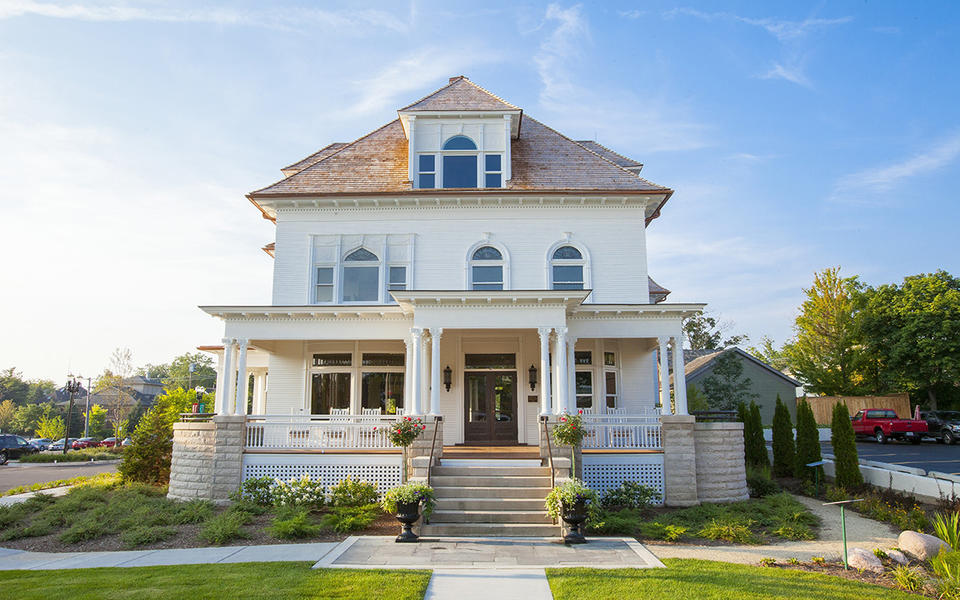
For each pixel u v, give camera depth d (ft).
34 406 265.54
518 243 67.15
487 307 54.54
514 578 30.14
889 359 126.21
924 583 29.89
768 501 52.34
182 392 140.87
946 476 50.57
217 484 54.34
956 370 119.55
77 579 30.19
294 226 68.03
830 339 131.64
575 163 71.61
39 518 50.03
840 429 57.88
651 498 52.37
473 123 70.44
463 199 66.95
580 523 40.88
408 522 39.22
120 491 58.23
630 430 56.24
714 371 101.86
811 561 34.73
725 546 39.11
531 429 64.64
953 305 120.57
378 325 59.36
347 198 66.69
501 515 42.24
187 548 38.99
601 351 67.31
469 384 66.18
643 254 66.74
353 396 66.49
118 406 194.59
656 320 57.98
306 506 49.44
